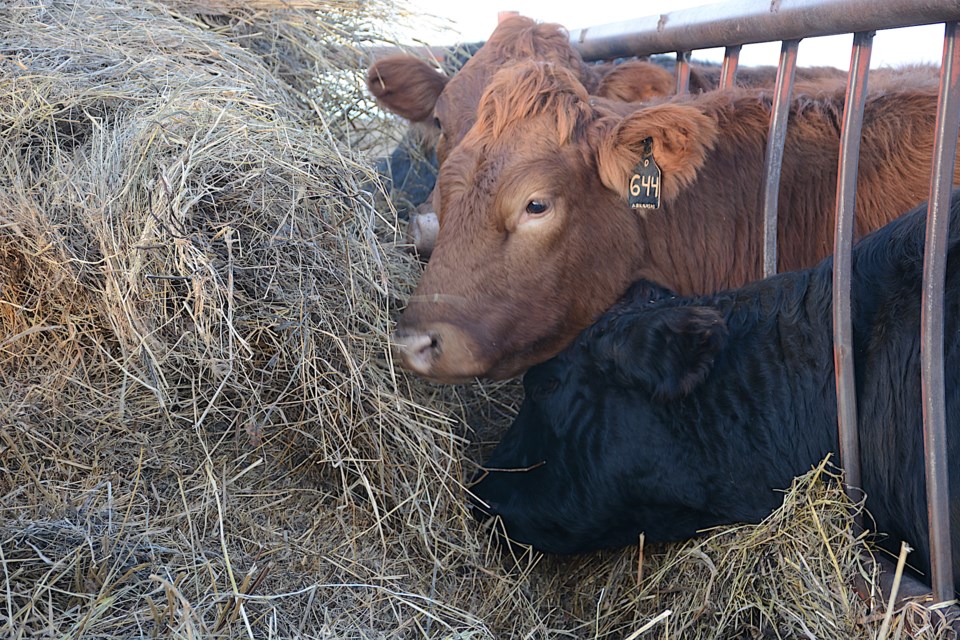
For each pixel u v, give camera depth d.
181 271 2.54
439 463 2.89
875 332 2.48
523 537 2.90
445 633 2.46
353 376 2.75
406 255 3.55
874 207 3.24
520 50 4.14
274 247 2.68
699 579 2.59
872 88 3.45
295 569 2.48
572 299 3.21
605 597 2.83
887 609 2.15
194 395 2.56
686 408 2.63
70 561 2.21
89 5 3.65
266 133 2.85
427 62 4.52
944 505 2.22
